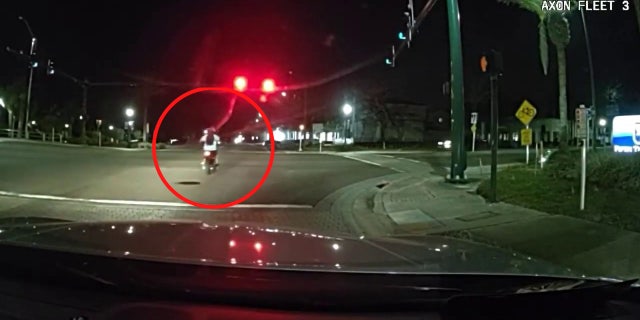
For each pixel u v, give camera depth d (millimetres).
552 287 1968
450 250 2787
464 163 18016
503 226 10133
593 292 1938
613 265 7160
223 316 1688
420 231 10203
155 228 2844
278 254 2297
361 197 15867
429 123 79125
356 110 67312
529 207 12031
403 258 2408
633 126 13961
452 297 1817
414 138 75875
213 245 2414
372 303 1788
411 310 1801
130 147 54781
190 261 2020
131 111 61906
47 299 1827
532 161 28906
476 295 1838
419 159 35312
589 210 10898
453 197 14656
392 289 1881
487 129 71000
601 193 12781
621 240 8492
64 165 24781
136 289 1819
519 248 8312
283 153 42812
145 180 19125
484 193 14586
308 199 15305
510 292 1877
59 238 2459
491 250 2957
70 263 1997
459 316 1787
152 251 2230
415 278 2029
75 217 11461
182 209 13008
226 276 1898
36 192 15336
